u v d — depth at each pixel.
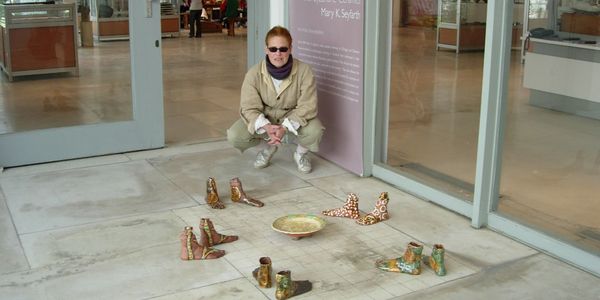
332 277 3.20
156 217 3.95
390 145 4.68
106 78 5.11
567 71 3.42
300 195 4.35
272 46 4.51
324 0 4.81
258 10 5.65
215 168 4.91
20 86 4.94
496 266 3.31
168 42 13.71
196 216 3.97
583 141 3.40
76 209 4.07
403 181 4.45
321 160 5.12
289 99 4.68
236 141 4.76
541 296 3.01
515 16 3.57
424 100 4.36
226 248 3.52
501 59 3.60
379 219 3.88
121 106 5.21
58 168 4.90
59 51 4.99
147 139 5.34
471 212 3.90
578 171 3.46
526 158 3.67
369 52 4.52
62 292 3.04
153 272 3.24
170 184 4.54
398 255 3.44
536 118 3.58
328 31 4.82
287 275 2.96
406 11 4.39
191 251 3.38
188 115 6.68
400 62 4.49
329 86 4.91
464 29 4.00
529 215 3.71
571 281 3.15
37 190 4.41
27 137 4.92
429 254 3.44
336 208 4.07
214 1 16.75
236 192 4.17
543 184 3.62
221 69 9.86
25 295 3.01
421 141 4.43
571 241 3.42
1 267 3.29
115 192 4.38
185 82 8.67
